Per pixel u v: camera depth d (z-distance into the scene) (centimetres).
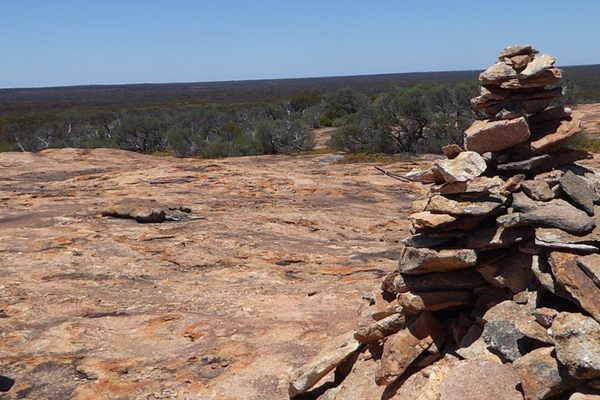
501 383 435
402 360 510
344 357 602
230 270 1116
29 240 1276
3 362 719
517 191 520
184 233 1352
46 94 17612
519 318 472
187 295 973
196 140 3866
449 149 540
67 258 1155
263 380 668
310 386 602
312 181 2075
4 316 860
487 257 516
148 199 1750
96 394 647
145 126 4272
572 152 548
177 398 638
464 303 535
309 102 5809
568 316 415
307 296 959
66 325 828
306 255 1218
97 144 4269
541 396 406
